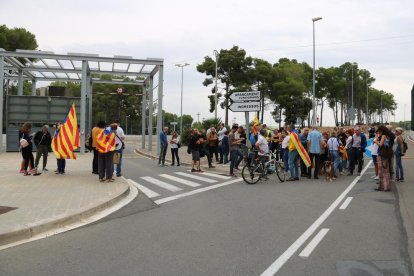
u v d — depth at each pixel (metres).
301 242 6.37
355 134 16.08
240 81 51.09
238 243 6.30
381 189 12.01
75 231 7.07
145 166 20.08
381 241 6.46
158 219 8.08
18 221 7.11
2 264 5.30
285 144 15.84
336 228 7.33
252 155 14.13
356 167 19.33
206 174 16.55
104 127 13.06
